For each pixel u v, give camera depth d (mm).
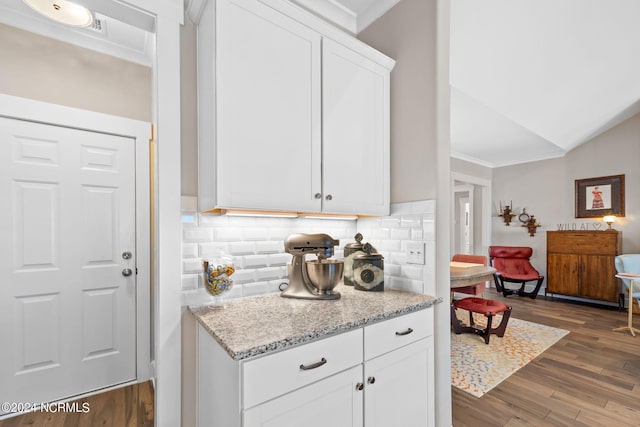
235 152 1170
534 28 2434
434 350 1545
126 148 2244
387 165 1734
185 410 1286
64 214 2016
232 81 1170
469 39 2461
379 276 1645
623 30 2576
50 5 1736
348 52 1550
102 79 2207
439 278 1570
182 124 1331
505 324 3221
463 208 6758
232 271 1283
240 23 1196
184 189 1326
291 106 1328
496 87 3094
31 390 1889
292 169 1325
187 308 1310
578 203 5023
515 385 2246
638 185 4461
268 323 1102
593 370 2480
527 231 5582
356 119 1578
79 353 2045
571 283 4668
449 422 1613
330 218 1855
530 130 4086
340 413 1089
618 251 4336
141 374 2246
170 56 1293
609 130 4746
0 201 1832
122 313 2199
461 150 5105
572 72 3059
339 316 1184
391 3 1804
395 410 1287
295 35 1350
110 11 1246
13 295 1853
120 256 2201
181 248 1296
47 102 1997
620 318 3934
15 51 1929
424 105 1618
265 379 913
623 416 1866
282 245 1633
